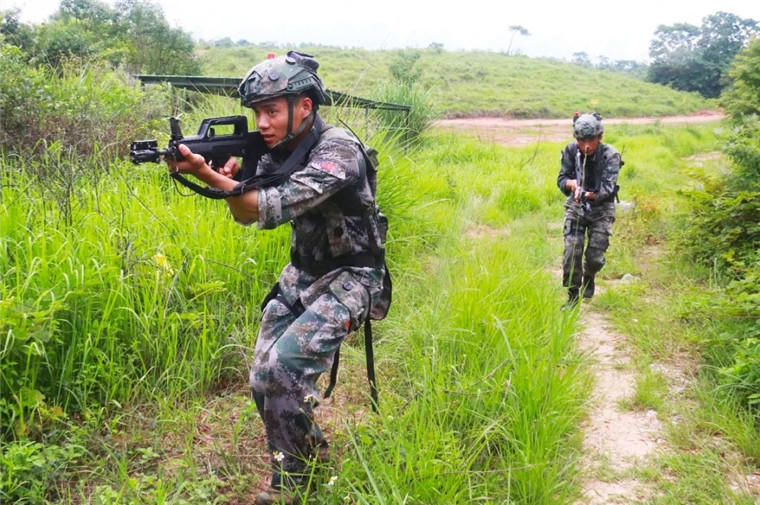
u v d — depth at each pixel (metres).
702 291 5.35
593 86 47.22
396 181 6.09
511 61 54.16
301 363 2.76
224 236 4.69
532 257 6.77
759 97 14.64
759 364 3.85
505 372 3.67
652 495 3.20
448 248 5.90
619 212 8.76
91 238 4.00
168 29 21.11
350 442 3.19
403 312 4.73
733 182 6.54
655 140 19.27
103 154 6.05
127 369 3.58
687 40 57.88
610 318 5.60
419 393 3.35
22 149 5.84
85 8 21.25
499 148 15.76
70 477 2.97
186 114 6.71
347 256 2.90
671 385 4.30
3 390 3.12
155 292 3.77
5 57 6.93
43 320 3.17
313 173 2.60
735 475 3.25
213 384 3.86
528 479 3.03
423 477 2.84
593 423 3.91
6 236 3.85
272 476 2.99
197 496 2.85
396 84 14.28
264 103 2.68
